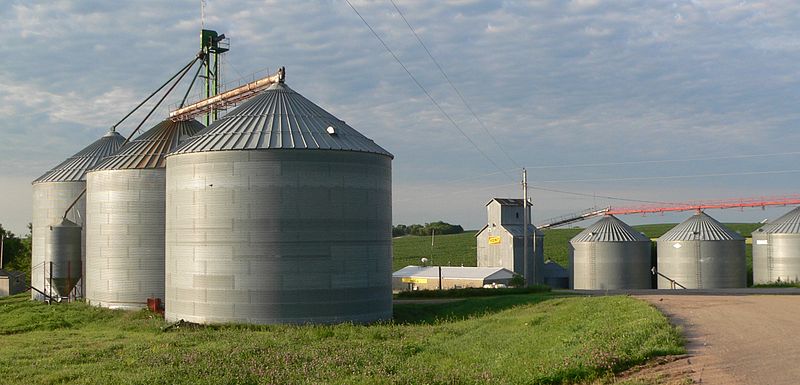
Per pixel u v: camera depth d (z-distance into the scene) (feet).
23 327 128.06
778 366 59.67
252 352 86.94
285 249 120.06
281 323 119.14
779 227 239.50
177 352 88.48
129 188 150.61
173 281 128.26
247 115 130.72
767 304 111.75
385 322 126.52
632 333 75.72
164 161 151.94
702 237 230.68
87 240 159.84
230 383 70.79
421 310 140.56
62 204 186.60
